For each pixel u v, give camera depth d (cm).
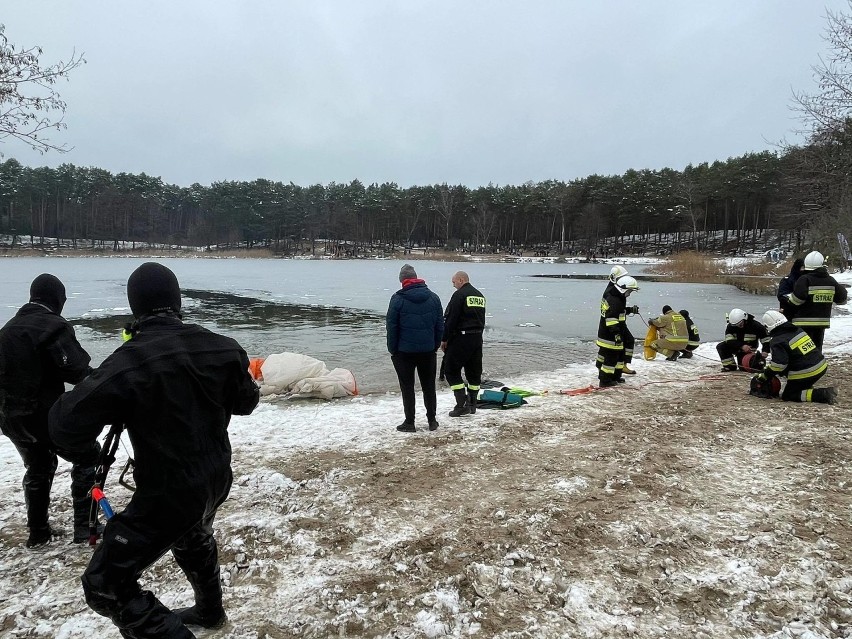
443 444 588
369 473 503
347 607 308
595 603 310
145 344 232
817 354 734
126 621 232
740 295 2828
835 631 284
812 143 1552
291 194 10519
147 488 228
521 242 10581
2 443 595
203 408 240
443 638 281
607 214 8894
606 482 473
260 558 360
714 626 290
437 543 375
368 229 10462
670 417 681
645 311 2094
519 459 538
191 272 4875
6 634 286
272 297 2583
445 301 2423
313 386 805
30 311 361
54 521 412
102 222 9662
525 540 378
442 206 10175
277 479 480
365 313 1959
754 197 7331
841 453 532
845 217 2464
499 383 909
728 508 425
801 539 376
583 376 973
